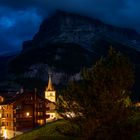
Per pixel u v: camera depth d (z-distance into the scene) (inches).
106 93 938.7
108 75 959.0
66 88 1016.2
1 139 3639.3
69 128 1008.2
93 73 980.6
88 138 925.8
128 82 959.0
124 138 909.8
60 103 1015.6
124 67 966.4
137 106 974.4
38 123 4237.2
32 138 1977.1
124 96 956.0
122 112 928.3
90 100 955.3
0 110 4170.8
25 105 4136.3
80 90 976.9
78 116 976.9
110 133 910.4
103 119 924.0
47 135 1846.7
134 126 922.7
